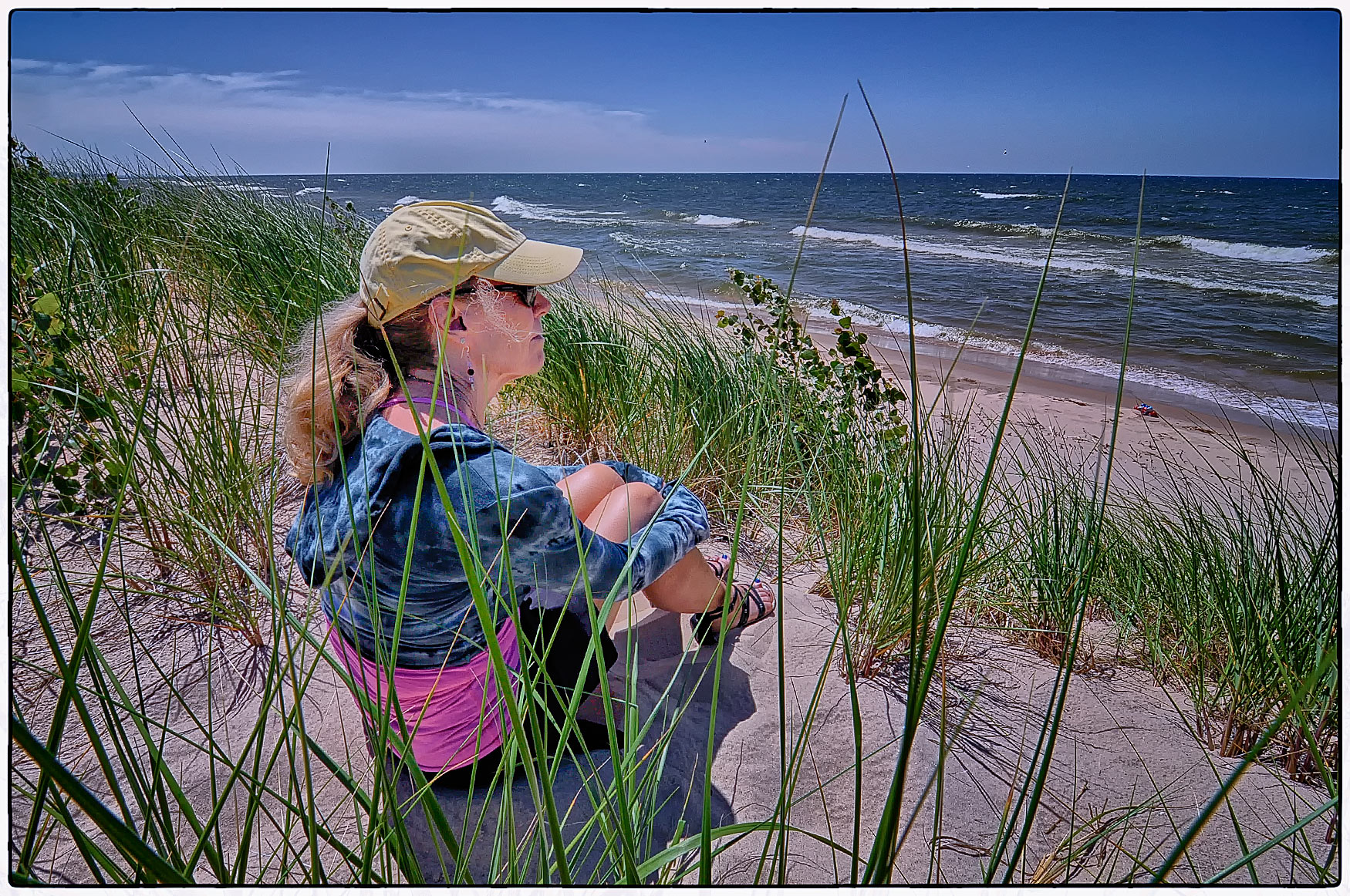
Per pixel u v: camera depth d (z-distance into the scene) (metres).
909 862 1.77
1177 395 7.63
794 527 3.13
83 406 2.66
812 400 3.44
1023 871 1.66
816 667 2.34
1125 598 2.74
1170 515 3.84
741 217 35.75
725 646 2.41
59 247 3.84
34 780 1.80
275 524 2.78
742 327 3.79
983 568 2.70
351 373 1.59
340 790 1.86
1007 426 5.54
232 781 1.23
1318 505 3.93
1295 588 2.46
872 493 2.82
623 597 1.89
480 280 1.59
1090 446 5.35
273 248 4.64
